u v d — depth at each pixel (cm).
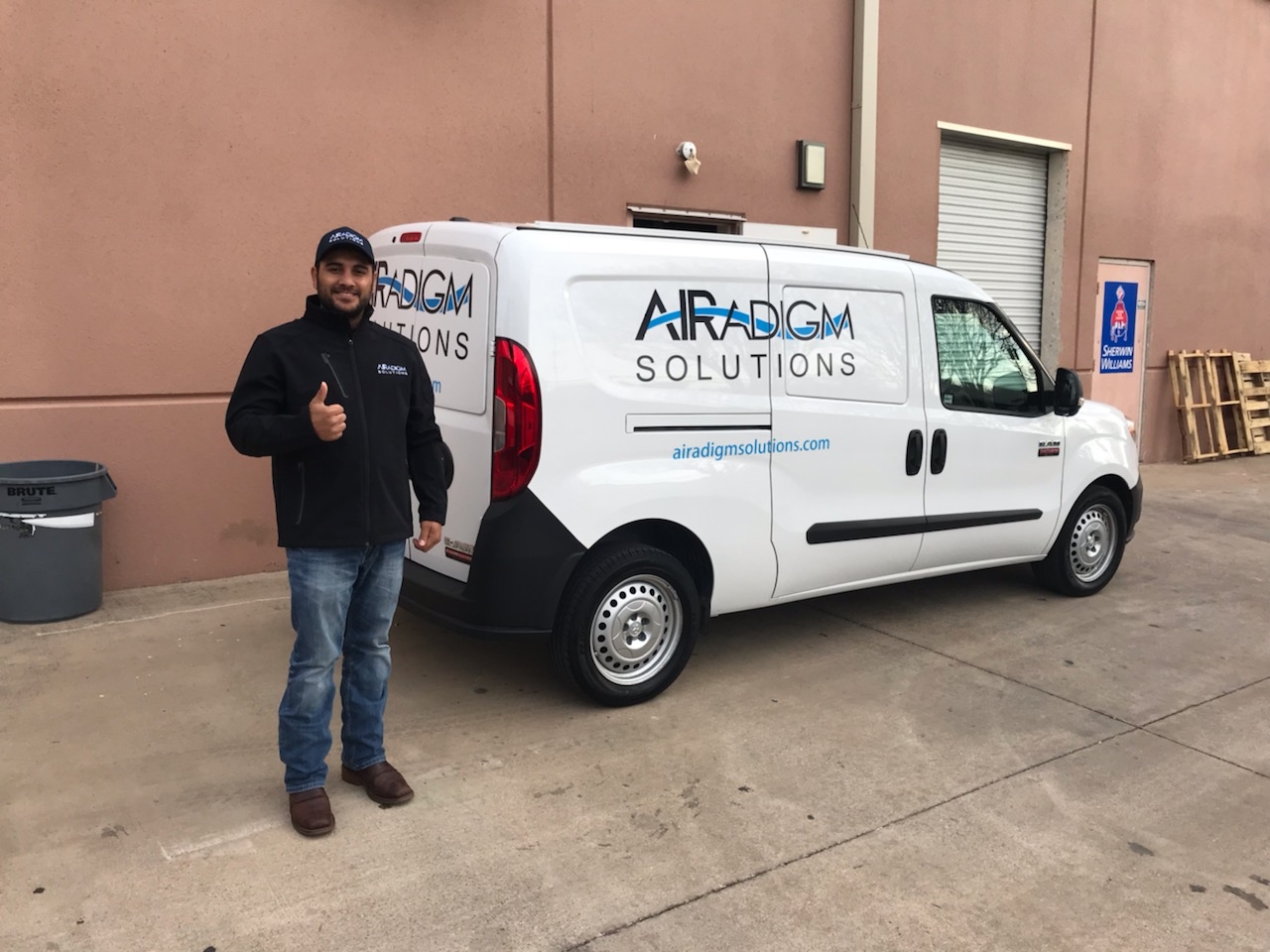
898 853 310
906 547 498
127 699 409
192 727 385
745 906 280
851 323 466
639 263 397
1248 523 841
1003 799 347
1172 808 344
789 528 448
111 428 542
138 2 522
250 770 352
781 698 432
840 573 476
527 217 670
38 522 484
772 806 337
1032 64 977
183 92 540
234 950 254
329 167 591
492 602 375
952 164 962
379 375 299
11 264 507
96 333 532
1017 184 1024
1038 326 1077
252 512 591
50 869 286
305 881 285
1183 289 1198
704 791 346
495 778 351
